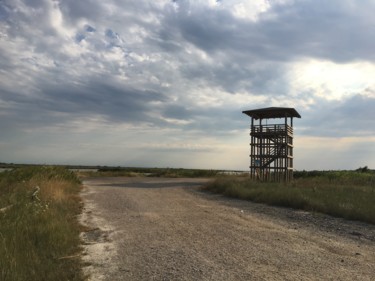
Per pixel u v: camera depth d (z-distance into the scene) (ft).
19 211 31.60
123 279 18.83
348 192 58.49
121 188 79.15
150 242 27.50
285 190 59.06
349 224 36.45
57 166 86.28
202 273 19.74
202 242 27.45
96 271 20.20
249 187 69.21
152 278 18.95
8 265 17.62
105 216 40.09
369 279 18.94
